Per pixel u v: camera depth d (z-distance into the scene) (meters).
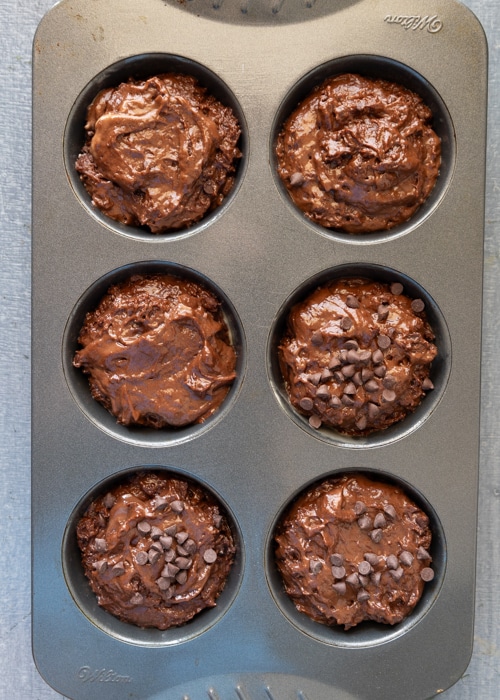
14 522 0.48
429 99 0.42
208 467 0.43
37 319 0.42
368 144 0.41
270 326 0.42
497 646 0.47
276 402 0.43
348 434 0.44
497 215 0.46
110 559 0.43
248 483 0.43
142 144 0.41
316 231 0.42
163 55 0.42
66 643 0.43
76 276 0.42
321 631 0.43
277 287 0.42
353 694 0.43
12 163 0.46
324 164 0.42
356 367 0.42
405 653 0.43
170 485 0.43
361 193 0.42
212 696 0.43
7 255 0.47
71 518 0.43
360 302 0.43
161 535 0.42
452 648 0.43
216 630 0.43
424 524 0.43
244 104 0.42
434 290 0.42
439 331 0.43
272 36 0.42
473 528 0.43
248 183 0.42
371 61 0.42
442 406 0.43
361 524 0.42
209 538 0.43
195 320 0.42
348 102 0.42
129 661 0.43
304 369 0.42
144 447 0.43
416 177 0.42
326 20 0.41
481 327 0.42
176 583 0.43
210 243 0.42
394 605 0.43
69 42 0.41
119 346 0.42
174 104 0.42
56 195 0.42
